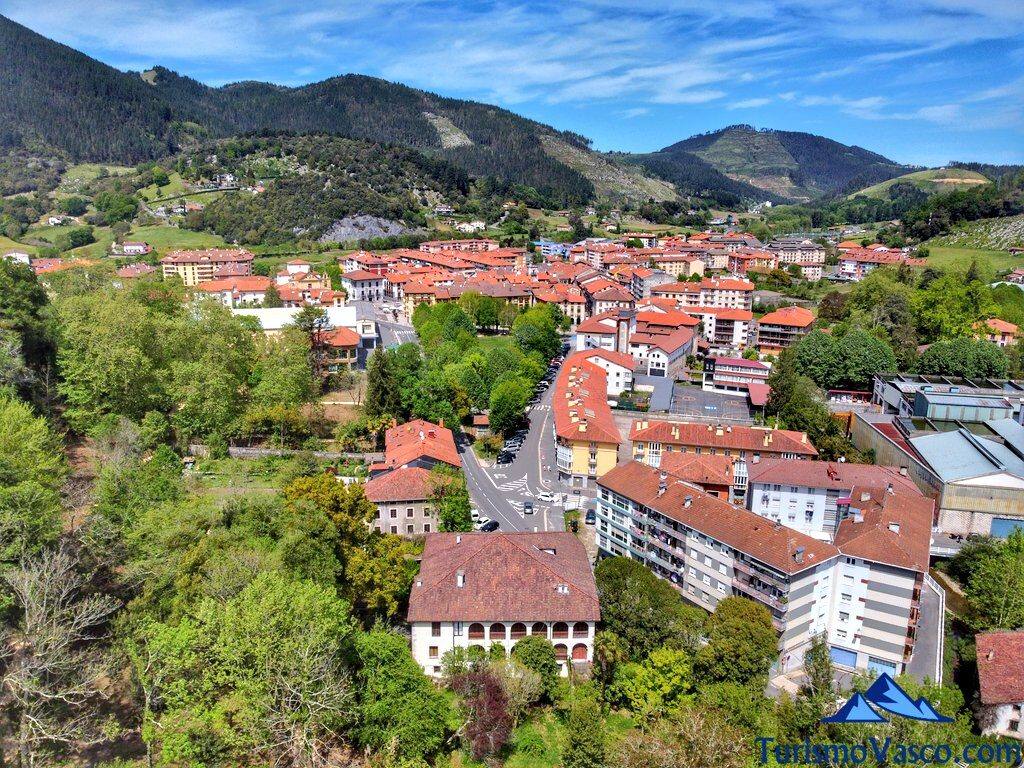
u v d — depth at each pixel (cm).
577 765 6669
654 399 17962
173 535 7462
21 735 5662
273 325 19512
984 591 9412
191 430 13200
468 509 10938
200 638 5700
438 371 16538
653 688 7544
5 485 7456
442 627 8106
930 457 12662
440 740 6762
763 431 13375
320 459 13600
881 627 8756
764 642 7725
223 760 5838
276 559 6950
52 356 13212
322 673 5816
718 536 8988
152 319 14162
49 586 6397
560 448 13962
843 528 9525
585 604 8181
